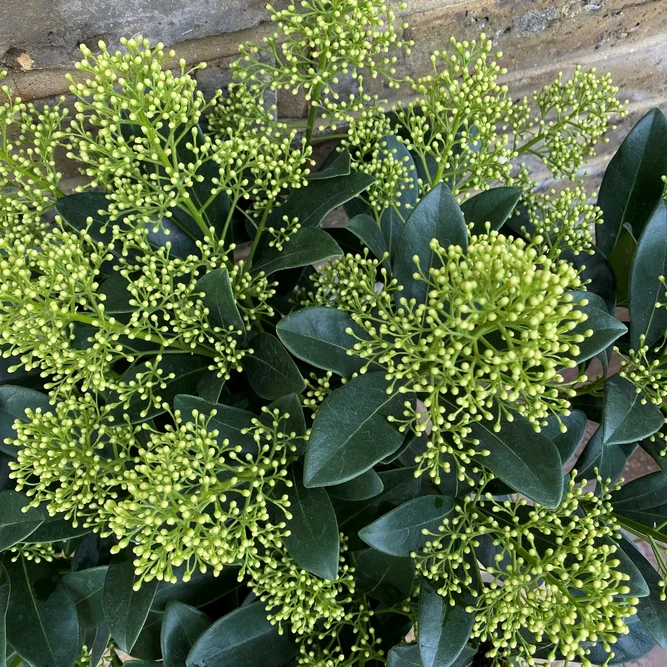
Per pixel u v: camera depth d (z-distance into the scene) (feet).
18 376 1.49
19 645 1.31
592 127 1.53
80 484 1.21
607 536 1.29
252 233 1.60
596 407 1.54
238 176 1.39
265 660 1.41
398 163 1.39
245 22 1.51
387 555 1.35
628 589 1.12
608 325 1.12
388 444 1.12
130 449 1.42
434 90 1.39
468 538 1.22
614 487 1.36
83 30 1.43
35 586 1.38
